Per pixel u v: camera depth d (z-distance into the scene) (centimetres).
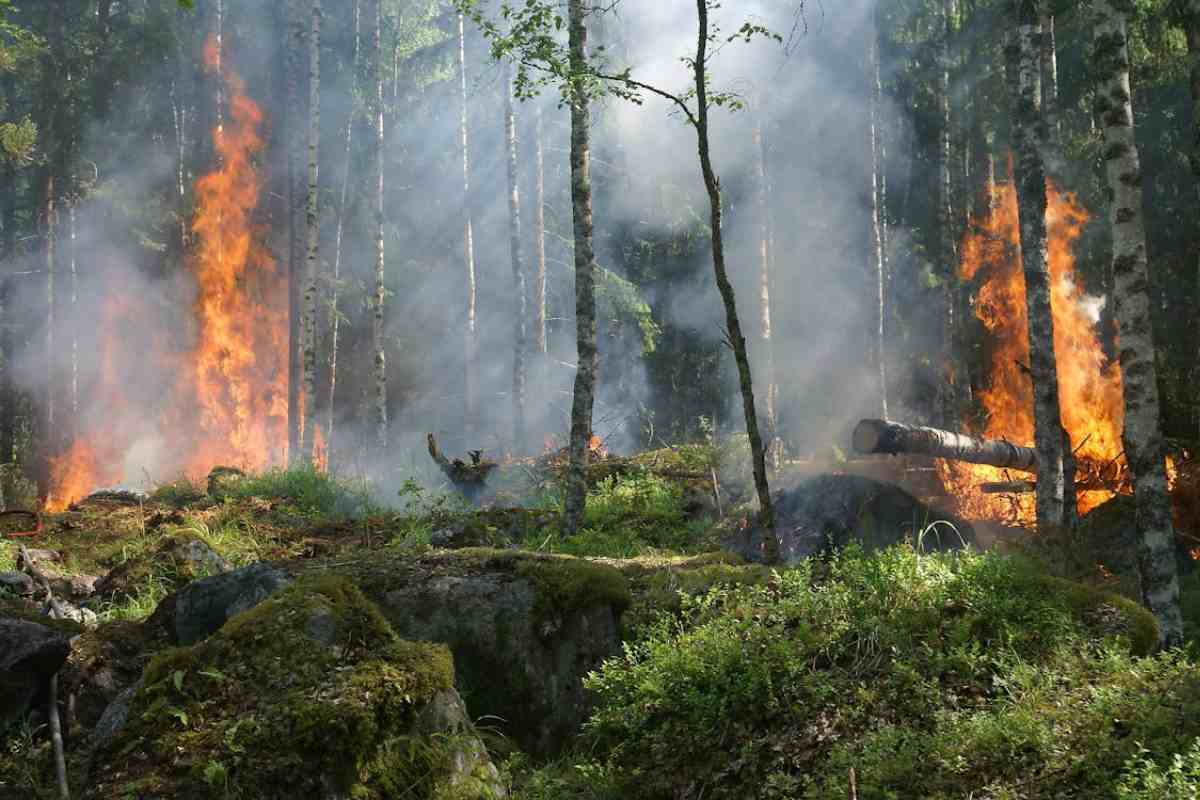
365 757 546
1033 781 518
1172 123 2297
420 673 581
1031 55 1319
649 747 645
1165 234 2327
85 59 2789
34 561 1123
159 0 2925
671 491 1444
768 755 600
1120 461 1642
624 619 751
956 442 1405
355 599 611
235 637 581
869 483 1152
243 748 526
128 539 1263
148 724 543
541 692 743
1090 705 548
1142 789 486
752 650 659
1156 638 642
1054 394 1258
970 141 3019
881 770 545
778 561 859
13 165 2700
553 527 1264
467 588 768
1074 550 1205
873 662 631
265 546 1219
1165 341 2283
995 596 654
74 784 621
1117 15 940
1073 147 2350
